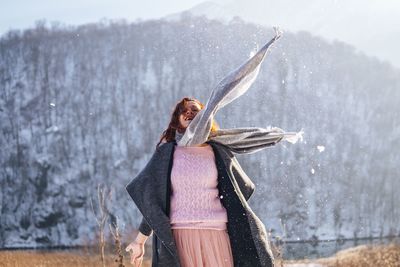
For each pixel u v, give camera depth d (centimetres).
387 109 11938
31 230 10650
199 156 409
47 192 10944
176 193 407
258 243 399
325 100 11594
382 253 2712
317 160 10494
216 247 400
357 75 12344
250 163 9944
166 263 399
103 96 12275
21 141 11619
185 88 11819
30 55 13075
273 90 10850
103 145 11506
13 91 12581
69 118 11931
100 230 1656
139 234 423
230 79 388
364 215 10188
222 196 408
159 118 11788
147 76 12400
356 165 10762
